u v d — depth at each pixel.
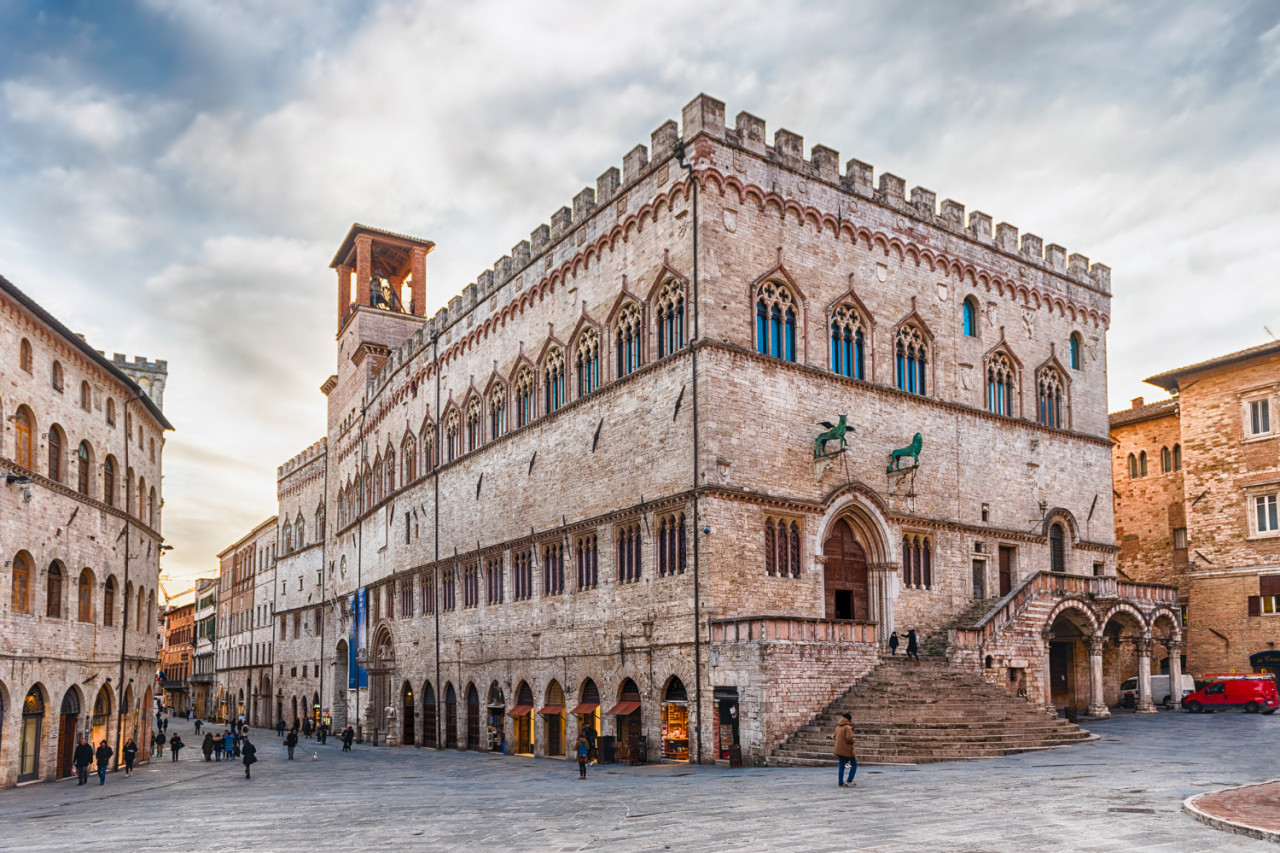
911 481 56.19
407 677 77.50
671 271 51.62
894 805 27.78
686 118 51.75
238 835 28.91
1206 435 73.75
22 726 48.75
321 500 110.56
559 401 61.09
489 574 66.56
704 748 46.38
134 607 64.62
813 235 54.59
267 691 126.38
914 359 58.44
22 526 48.31
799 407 52.12
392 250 101.19
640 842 23.94
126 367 86.44
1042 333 65.81
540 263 63.94
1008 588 60.75
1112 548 66.56
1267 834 20.69
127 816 35.41
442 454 75.19
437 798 37.66
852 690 45.94
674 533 49.91
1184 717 56.59
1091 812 25.28
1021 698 48.25
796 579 50.53
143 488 67.75
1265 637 68.75
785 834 23.89
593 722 55.25
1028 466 62.81
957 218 62.06
